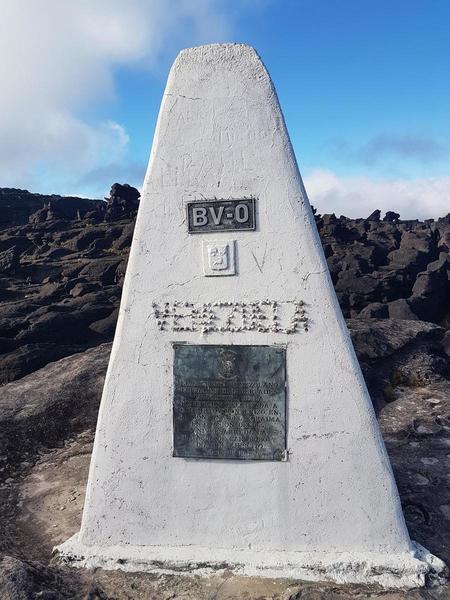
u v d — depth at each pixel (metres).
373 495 3.38
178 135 3.47
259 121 3.40
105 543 3.54
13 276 28.28
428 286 19.89
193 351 3.49
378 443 3.39
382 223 40.97
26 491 4.77
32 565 3.22
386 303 19.27
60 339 16.12
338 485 3.40
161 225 3.51
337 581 3.22
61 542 3.91
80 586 3.21
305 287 3.41
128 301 3.55
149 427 3.52
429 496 4.37
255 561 3.34
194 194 3.47
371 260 25.39
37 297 22.45
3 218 47.22
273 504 3.43
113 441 3.55
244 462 3.46
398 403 6.50
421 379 7.24
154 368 3.52
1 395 6.47
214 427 3.47
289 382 3.43
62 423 5.95
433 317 19.47
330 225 32.50
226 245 3.44
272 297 3.43
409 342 8.08
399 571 3.25
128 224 35.31
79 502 4.52
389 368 7.44
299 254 3.40
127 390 3.54
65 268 28.25
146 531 3.52
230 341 3.47
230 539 3.46
